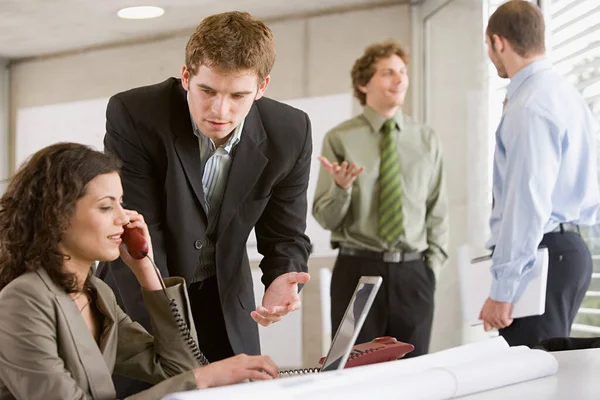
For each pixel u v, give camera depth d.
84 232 1.31
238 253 2.04
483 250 4.07
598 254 3.08
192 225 1.96
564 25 3.35
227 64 1.69
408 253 3.54
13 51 5.17
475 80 4.16
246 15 1.76
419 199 3.59
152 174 1.96
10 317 1.25
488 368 1.14
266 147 2.00
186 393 0.91
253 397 0.92
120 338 1.52
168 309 1.50
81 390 1.25
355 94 3.79
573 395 1.09
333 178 3.71
